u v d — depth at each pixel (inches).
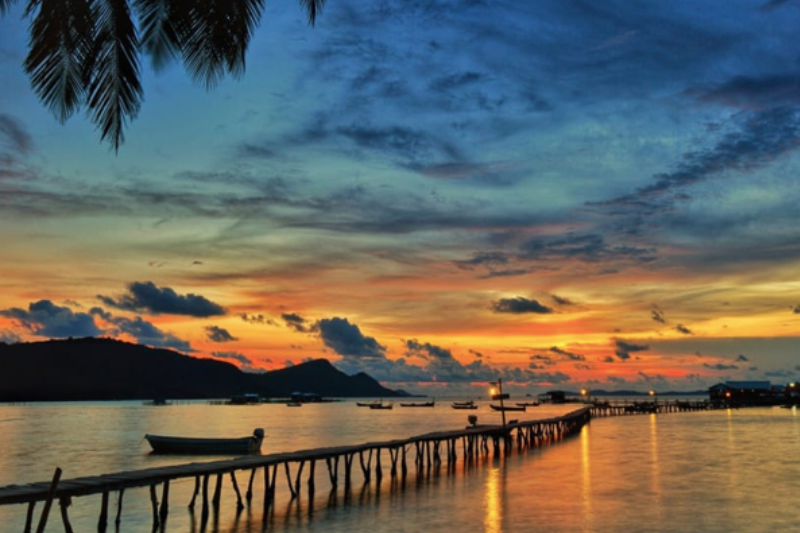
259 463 1043.9
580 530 820.6
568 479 1278.3
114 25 369.1
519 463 1592.0
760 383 6043.3
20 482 1475.1
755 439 2237.9
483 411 6766.7
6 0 362.9
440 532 822.5
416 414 6161.4
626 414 4581.7
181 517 949.8
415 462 1566.2
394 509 991.0
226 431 3511.3
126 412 7160.4
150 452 2185.0
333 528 864.9
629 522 862.5
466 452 1775.3
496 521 879.7
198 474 935.7
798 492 1088.8
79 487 756.6
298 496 1118.4
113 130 377.1
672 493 1085.8
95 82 372.2
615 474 1343.5
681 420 3644.2
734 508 951.0
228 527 884.6
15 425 4183.1
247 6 395.2
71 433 3346.5
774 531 811.4
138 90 380.2
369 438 2844.5
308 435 3070.9
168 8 384.2
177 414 6481.3
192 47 391.9
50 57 368.8
